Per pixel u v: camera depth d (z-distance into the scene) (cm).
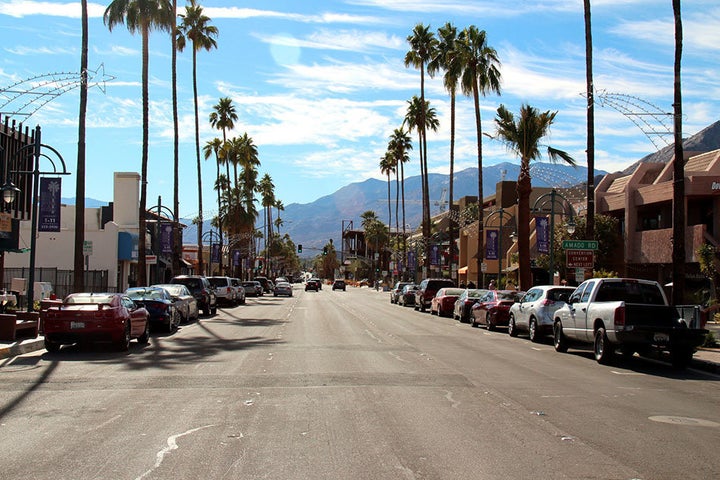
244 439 820
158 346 1938
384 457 739
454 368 1505
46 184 2558
